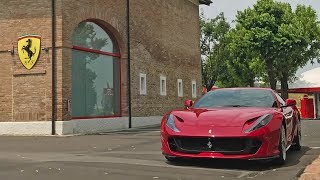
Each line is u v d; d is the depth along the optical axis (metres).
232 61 48.84
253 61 42.78
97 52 18.72
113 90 19.80
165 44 25.22
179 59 27.23
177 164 7.14
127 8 20.72
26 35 16.69
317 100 35.25
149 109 22.81
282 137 6.93
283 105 7.94
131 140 12.73
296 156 8.17
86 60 17.97
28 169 6.99
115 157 8.44
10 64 16.94
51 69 16.28
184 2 28.39
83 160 8.04
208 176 6.04
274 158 6.59
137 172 6.45
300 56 38.59
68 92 16.47
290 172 6.29
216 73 50.97
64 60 16.33
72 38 16.97
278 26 36.66
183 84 27.75
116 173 6.41
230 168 6.70
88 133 16.56
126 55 20.59
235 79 49.12
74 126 16.64
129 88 20.69
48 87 16.31
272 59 37.06
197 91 30.06
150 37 23.27
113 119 19.33
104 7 18.81
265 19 36.62
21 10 16.80
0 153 9.61
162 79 24.62
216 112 6.88
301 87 38.16
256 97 7.75
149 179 5.88
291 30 36.09
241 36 38.22
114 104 19.84
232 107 7.36
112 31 19.75
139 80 21.86
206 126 6.50
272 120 6.63
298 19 40.78
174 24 26.66
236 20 38.84
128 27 20.72
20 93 16.73
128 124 20.48
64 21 16.39
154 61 23.70
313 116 35.03
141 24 22.22
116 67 20.19
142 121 21.91
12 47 16.91
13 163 7.76
